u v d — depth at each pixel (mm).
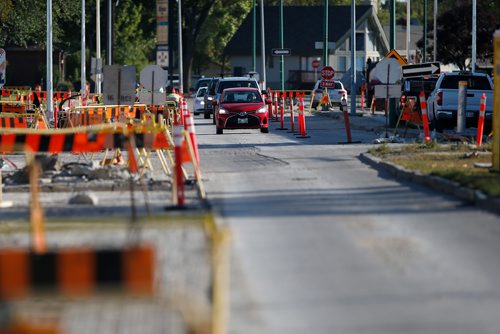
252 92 96688
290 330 19688
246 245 29078
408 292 22984
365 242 29469
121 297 14922
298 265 26125
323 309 21422
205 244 26859
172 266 24750
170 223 23234
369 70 166750
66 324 19109
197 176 41562
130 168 42000
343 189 43281
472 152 57031
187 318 14938
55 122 85562
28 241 28188
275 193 42031
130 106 73938
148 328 18734
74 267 14867
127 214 35531
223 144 77500
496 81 45656
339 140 80500
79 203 39062
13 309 14484
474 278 24422
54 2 157375
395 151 60188
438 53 173000
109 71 71000
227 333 19438
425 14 163750
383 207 37094
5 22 149875
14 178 46875
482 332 19406
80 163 50406
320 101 151000
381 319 20516
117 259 14875
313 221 33656
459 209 36344
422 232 31250
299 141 80062
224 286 19297
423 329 19688
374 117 123812
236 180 47750
